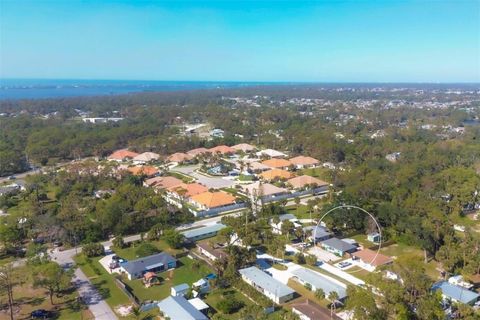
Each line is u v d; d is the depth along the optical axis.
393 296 73.38
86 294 86.75
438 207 123.31
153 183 168.38
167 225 123.19
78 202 139.75
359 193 139.25
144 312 79.56
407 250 109.81
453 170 159.25
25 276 93.75
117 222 121.94
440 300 74.44
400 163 188.50
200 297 85.38
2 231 108.62
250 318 73.00
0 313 79.38
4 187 162.00
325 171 182.75
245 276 91.88
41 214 129.12
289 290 85.31
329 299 81.94
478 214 129.75
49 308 81.25
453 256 93.00
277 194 156.25
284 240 111.19
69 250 110.81
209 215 138.62
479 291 86.75
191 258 105.56
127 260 104.50
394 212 118.06
